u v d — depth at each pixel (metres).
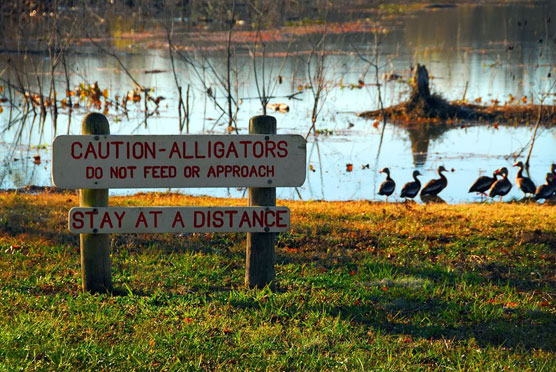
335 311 7.15
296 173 7.16
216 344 6.17
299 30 60.72
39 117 34.62
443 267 8.98
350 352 6.11
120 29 68.50
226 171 7.09
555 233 11.20
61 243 9.88
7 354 5.74
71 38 43.03
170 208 7.12
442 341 6.43
